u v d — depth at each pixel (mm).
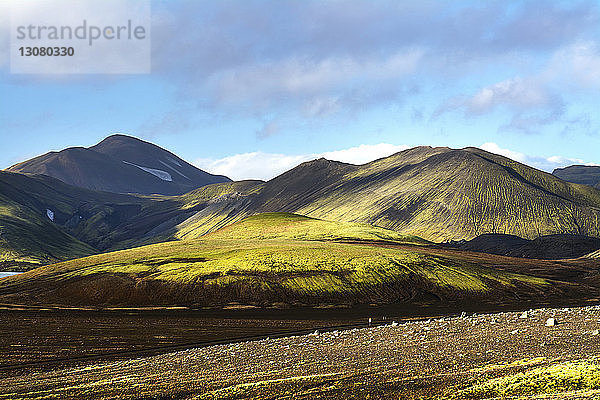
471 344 62219
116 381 55938
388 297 183125
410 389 44188
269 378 52000
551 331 66750
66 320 127250
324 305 170125
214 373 57156
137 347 90062
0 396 52156
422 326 87625
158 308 160250
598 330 62500
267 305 167125
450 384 44312
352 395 44031
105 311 151250
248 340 97625
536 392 40125
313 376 50688
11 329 108812
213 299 170875
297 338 87625
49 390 53594
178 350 87000
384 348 65688
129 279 185500
